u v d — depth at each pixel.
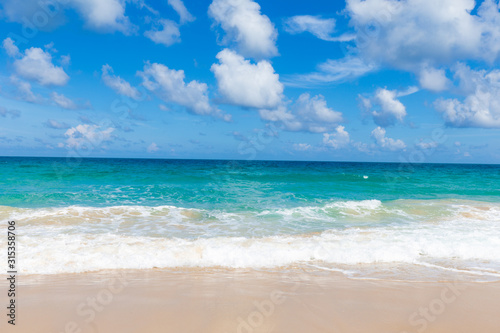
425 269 6.27
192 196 16.58
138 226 9.89
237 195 17.16
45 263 6.13
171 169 35.97
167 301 4.47
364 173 34.81
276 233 9.36
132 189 18.25
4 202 13.83
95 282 5.29
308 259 6.87
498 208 13.76
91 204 13.90
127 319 3.88
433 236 8.81
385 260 6.84
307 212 12.45
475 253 7.32
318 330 3.68
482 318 4.05
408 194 19.31
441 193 19.92
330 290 5.02
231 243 7.90
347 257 6.91
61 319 3.86
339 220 11.30
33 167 31.84
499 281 5.57
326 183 24.30
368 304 4.46
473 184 25.20
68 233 8.73
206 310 4.19
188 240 8.30
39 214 10.75
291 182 24.69
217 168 41.44
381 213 12.49
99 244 7.47
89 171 28.91
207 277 5.66
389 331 3.67
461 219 11.62
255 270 6.12
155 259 6.51
